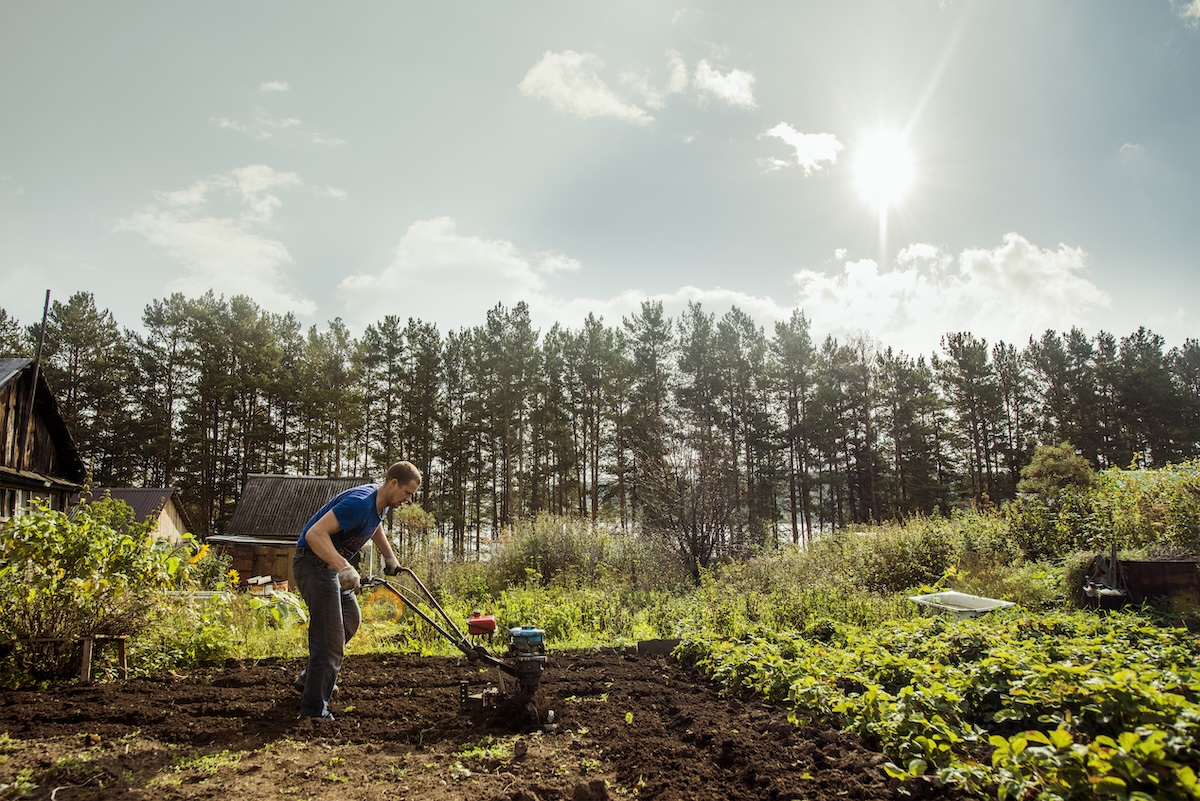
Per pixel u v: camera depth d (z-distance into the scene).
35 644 6.09
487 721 5.07
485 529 47.94
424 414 47.47
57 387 41.66
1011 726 4.60
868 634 7.75
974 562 13.00
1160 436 43.41
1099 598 9.91
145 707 5.22
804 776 3.81
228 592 8.66
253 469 46.00
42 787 3.74
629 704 5.64
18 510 6.78
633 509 40.75
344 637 5.52
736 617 9.60
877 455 45.09
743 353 45.75
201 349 44.50
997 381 46.12
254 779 3.93
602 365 46.00
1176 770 2.85
